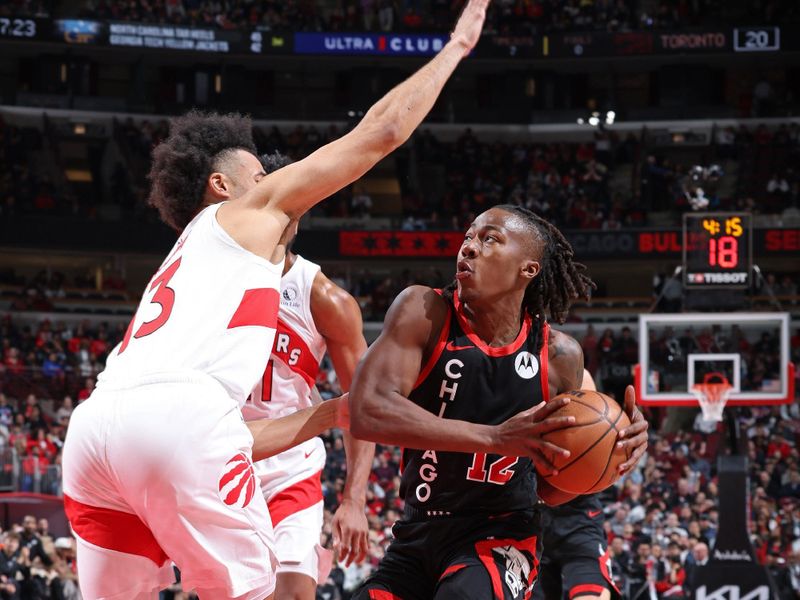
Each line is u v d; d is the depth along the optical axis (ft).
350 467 14.46
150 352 9.64
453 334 11.56
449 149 99.14
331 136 98.89
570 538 15.85
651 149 99.55
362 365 11.16
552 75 102.94
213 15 98.02
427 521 11.94
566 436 10.43
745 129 96.89
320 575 14.32
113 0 96.17
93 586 9.92
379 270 94.94
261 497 9.96
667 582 43.75
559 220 91.45
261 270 10.01
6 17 90.68
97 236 86.69
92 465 9.53
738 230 51.37
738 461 40.50
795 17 98.63
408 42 97.45
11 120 95.04
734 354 48.80
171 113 99.50
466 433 10.50
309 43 96.78
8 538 44.86
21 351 73.26
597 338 85.92
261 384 14.10
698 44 96.07
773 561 47.98
